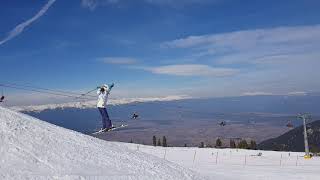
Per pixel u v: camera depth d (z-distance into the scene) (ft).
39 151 53.06
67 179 47.32
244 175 108.27
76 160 55.26
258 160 180.96
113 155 64.44
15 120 60.39
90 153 60.49
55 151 55.31
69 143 61.05
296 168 139.13
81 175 49.62
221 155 200.54
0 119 58.54
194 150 218.18
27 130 58.54
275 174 114.32
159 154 195.31
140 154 75.97
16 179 43.24
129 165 62.08
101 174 52.80
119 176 54.44
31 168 47.37
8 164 46.42
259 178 105.40
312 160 183.62
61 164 51.72
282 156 200.03
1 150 49.39
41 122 66.85
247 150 226.99
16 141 53.31
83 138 67.46
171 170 70.33
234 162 170.50
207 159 181.98
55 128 66.64
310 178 109.50
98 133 88.43
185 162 163.32
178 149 221.05
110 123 88.63
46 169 48.42
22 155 50.06
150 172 62.54
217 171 115.03
